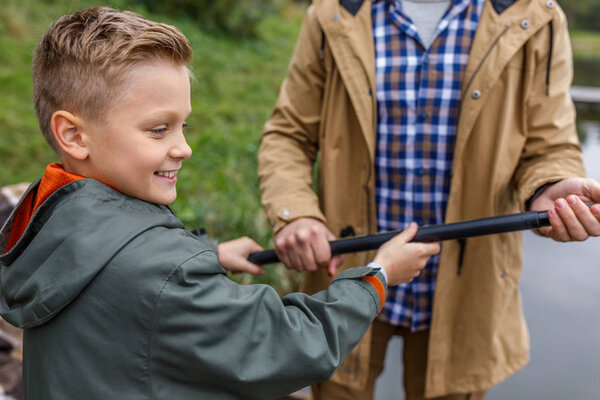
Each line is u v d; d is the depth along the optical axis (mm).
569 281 2811
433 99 1396
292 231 1381
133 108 847
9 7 5848
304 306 931
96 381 832
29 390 906
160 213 907
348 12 1416
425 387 1625
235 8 9219
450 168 1431
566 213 1070
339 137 1484
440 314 1473
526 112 1371
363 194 1493
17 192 2676
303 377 885
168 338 821
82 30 858
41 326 862
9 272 895
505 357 1529
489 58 1302
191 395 859
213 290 845
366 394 1695
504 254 1444
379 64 1426
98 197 857
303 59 1538
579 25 16734
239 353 842
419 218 1492
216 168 3910
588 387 2105
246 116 5570
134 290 810
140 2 7992
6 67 5000
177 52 871
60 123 863
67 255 822
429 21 1385
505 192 1431
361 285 1004
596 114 4816
